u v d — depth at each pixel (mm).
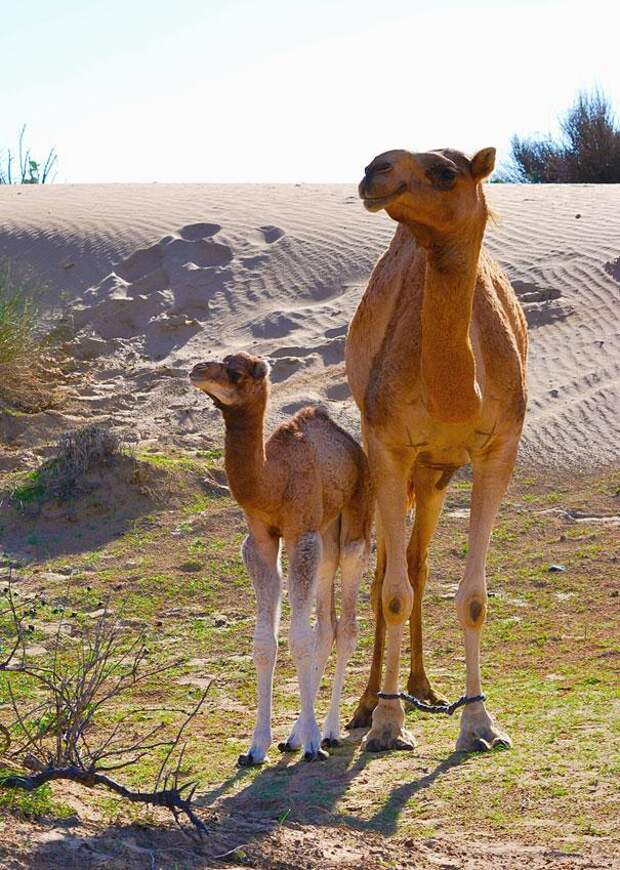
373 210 10961
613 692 14273
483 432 12734
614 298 30047
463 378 11789
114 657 17125
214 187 48344
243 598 19828
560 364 27812
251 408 12406
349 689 15820
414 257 13539
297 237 37594
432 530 14648
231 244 37844
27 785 9695
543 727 13117
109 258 38469
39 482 24078
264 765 12625
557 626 17594
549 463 24250
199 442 26781
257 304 34125
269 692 12891
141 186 50594
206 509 23438
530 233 35438
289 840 9969
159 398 29438
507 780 11508
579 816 10539
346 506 13953
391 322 13148
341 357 29734
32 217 43312
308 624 12938
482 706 12844
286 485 12789
